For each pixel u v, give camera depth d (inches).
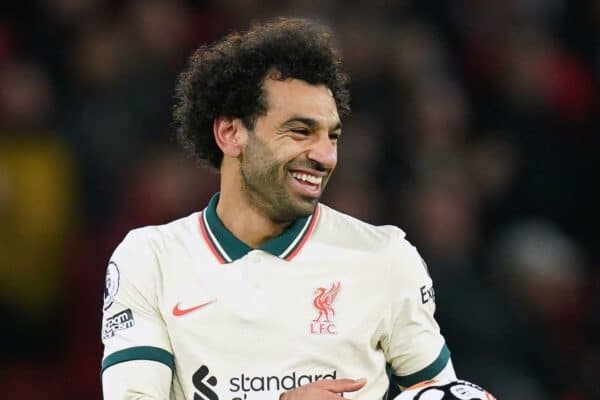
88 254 1206.9
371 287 573.9
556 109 1418.6
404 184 1242.0
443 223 1183.6
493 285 1167.6
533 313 1255.5
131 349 565.0
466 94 1397.6
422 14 1412.4
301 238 578.6
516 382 1109.7
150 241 585.3
